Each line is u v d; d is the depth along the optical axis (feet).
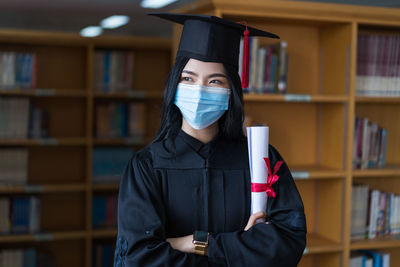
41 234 12.91
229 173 4.56
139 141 13.78
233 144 4.73
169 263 4.12
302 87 9.80
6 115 13.01
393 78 9.87
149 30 20.01
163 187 4.44
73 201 14.02
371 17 9.16
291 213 4.56
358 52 9.62
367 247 9.50
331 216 9.66
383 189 10.71
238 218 4.49
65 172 14.06
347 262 9.36
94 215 13.82
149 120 14.65
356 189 9.70
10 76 12.97
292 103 9.79
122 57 13.85
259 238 4.25
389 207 10.02
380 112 10.62
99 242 14.25
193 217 4.42
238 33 4.69
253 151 4.38
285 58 9.00
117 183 13.69
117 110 14.01
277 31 9.53
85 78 14.03
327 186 9.78
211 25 4.48
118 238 4.45
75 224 14.05
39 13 17.07
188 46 4.56
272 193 4.41
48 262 13.33
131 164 4.58
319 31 9.84
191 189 4.45
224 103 4.45
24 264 13.12
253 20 8.94
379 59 9.75
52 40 13.06
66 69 13.94
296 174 9.01
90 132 13.41
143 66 14.65
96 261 13.64
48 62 13.82
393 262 10.57
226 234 4.27
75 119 14.05
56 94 13.08
